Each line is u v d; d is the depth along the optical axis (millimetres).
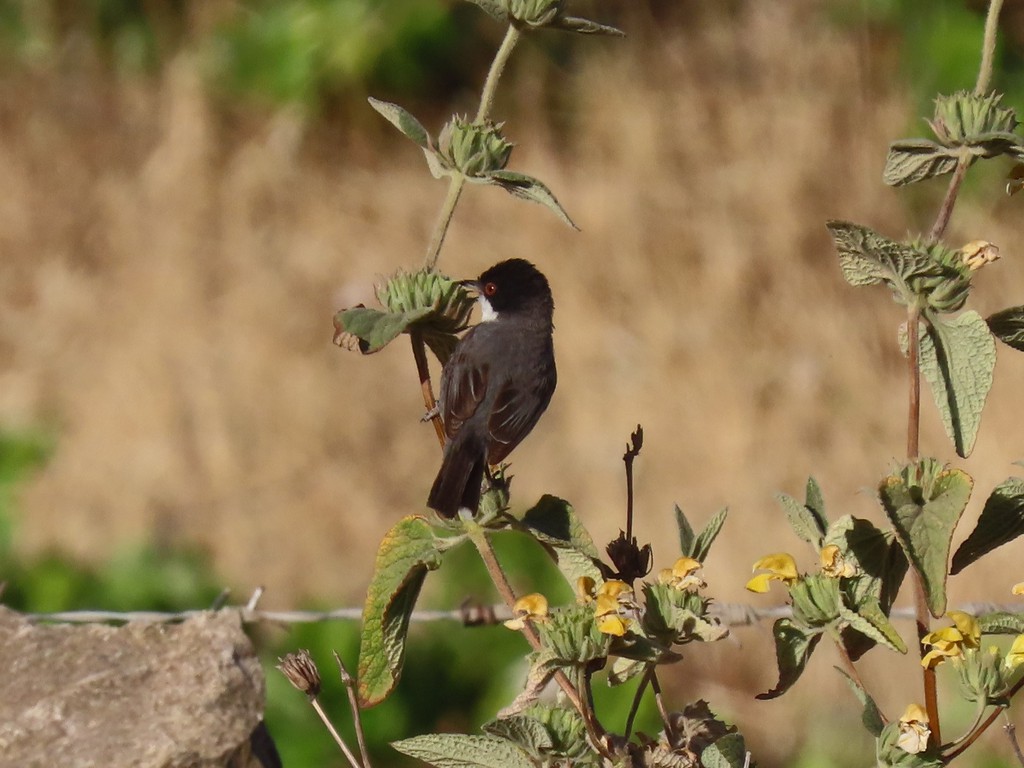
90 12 18094
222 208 16234
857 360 13500
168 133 16953
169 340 14414
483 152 4117
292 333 14523
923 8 15945
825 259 14734
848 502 12016
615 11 17734
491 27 17391
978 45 15391
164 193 16406
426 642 9602
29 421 13258
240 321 14672
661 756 3615
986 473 11398
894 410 12914
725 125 16047
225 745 4695
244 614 5457
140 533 11781
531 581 10117
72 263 15758
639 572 3920
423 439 13414
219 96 17156
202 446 12969
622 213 15227
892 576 3754
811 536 3758
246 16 17734
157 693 4828
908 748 3379
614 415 13156
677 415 13086
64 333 14688
